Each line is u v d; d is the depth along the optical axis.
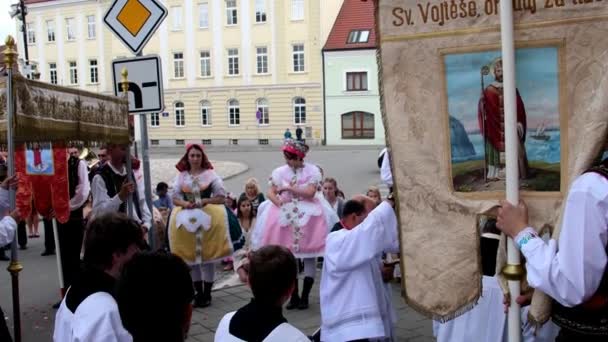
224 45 43.34
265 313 2.38
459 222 2.30
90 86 46.78
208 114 44.31
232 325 2.39
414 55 2.34
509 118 2.13
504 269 2.24
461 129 2.29
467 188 2.29
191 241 6.38
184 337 2.27
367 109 41.16
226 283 7.64
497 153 2.24
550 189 2.17
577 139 2.12
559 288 1.98
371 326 3.99
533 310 2.20
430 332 5.35
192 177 6.60
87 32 46.41
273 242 6.47
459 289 2.30
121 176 5.82
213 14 43.28
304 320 5.89
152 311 2.16
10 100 3.47
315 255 6.36
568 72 2.12
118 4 5.92
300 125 42.59
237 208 9.98
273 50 42.34
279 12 41.91
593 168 1.99
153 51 44.84
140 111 5.91
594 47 2.08
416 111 2.36
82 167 6.62
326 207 6.67
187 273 2.25
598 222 1.92
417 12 2.33
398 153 2.39
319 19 41.38
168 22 44.31
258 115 42.06
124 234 2.43
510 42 2.12
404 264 2.40
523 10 2.16
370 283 4.10
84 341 2.19
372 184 18.78
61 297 6.65
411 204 2.38
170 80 44.81
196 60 44.06
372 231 3.92
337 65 41.38
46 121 3.83
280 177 6.67
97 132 4.63
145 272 2.18
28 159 6.32
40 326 5.82
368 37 41.03
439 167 2.33
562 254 1.98
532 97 2.18
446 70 2.30
